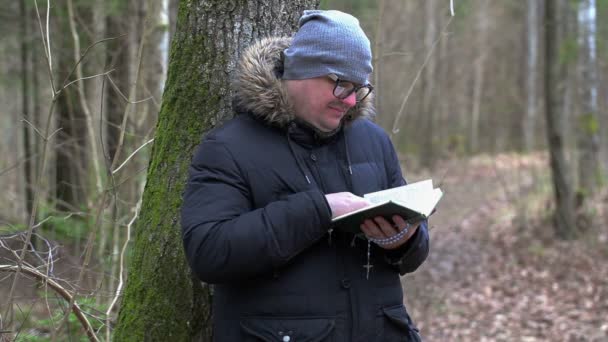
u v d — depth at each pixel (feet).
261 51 6.43
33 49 26.25
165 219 7.61
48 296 9.32
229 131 6.36
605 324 21.31
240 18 7.62
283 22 7.80
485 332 21.95
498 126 77.10
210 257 5.81
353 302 6.21
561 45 31.94
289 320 6.02
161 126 7.91
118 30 19.08
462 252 33.65
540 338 20.85
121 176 14.12
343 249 6.32
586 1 35.53
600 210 34.96
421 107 69.41
